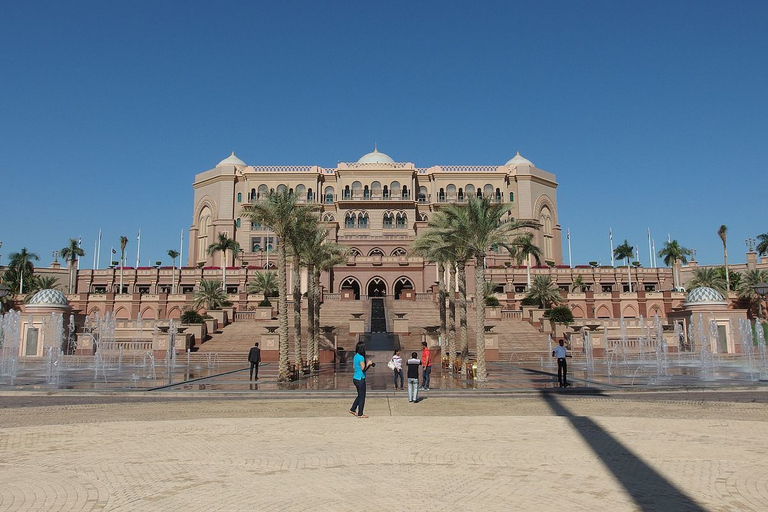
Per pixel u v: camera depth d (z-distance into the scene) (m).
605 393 21.83
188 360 39.03
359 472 9.55
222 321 52.31
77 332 50.12
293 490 8.50
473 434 13.00
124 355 44.75
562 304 62.75
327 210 99.56
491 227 29.05
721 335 47.41
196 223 103.25
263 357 41.84
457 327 52.22
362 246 89.06
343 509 7.62
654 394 21.50
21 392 21.88
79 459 10.58
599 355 45.59
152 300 66.00
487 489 8.51
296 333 31.03
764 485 8.63
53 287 79.75
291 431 13.52
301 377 29.94
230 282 82.00
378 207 96.38
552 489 8.48
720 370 32.62
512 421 14.89
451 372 33.75
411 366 19.59
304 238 34.75
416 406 18.47
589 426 13.98
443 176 101.88
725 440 12.09
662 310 65.75
